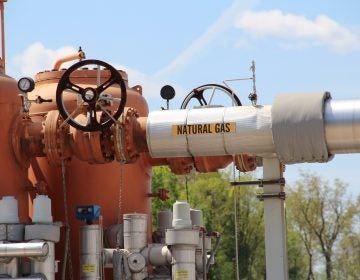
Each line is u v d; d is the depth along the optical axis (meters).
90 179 29.34
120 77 25.64
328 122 24.53
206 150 25.80
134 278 27.16
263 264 70.94
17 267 24.94
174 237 26.61
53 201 29.08
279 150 24.80
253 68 26.14
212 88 27.09
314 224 75.25
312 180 75.75
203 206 69.94
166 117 26.02
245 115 25.45
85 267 26.58
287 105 24.80
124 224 27.67
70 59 30.27
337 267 75.31
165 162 30.41
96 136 25.94
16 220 25.53
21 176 27.36
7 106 27.16
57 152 26.45
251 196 71.00
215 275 69.56
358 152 24.75
